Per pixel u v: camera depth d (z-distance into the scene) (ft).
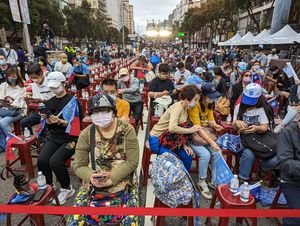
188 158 10.25
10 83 16.34
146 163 11.95
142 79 32.94
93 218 6.89
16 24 83.82
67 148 10.53
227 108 17.62
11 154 12.42
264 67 41.81
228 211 5.80
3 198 11.00
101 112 7.43
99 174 7.37
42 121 13.14
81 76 26.02
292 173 7.77
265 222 9.69
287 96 22.09
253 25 119.65
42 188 8.34
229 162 12.69
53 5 106.63
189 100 10.18
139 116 19.22
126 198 7.59
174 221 9.58
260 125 11.23
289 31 48.26
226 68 32.99
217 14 120.88
